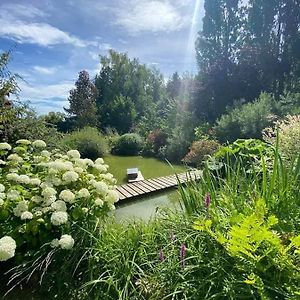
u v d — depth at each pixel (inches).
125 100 868.0
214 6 638.5
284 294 52.5
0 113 165.3
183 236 73.4
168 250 73.0
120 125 836.0
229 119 360.5
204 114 546.3
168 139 448.5
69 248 73.5
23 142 113.1
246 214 68.2
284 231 64.1
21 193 89.7
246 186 82.2
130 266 72.0
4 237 72.1
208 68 632.4
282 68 592.1
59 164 91.9
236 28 634.8
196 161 312.5
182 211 89.7
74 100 822.5
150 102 904.9
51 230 82.2
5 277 79.8
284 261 54.4
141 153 496.7
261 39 608.4
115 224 91.9
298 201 71.3
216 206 75.8
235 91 593.9
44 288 74.3
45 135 191.8
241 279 57.7
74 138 461.1
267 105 350.6
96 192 90.4
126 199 193.6
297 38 579.8
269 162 106.1
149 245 78.8
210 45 649.0
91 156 467.2
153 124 628.7
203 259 64.5
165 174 322.0
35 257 78.0
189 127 443.2
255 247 53.9
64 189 92.4
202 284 59.7
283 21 602.9
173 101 584.7
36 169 106.0
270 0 597.6
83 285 67.4
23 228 78.2
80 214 84.4
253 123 331.3
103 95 936.9
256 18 616.4
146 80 971.9
